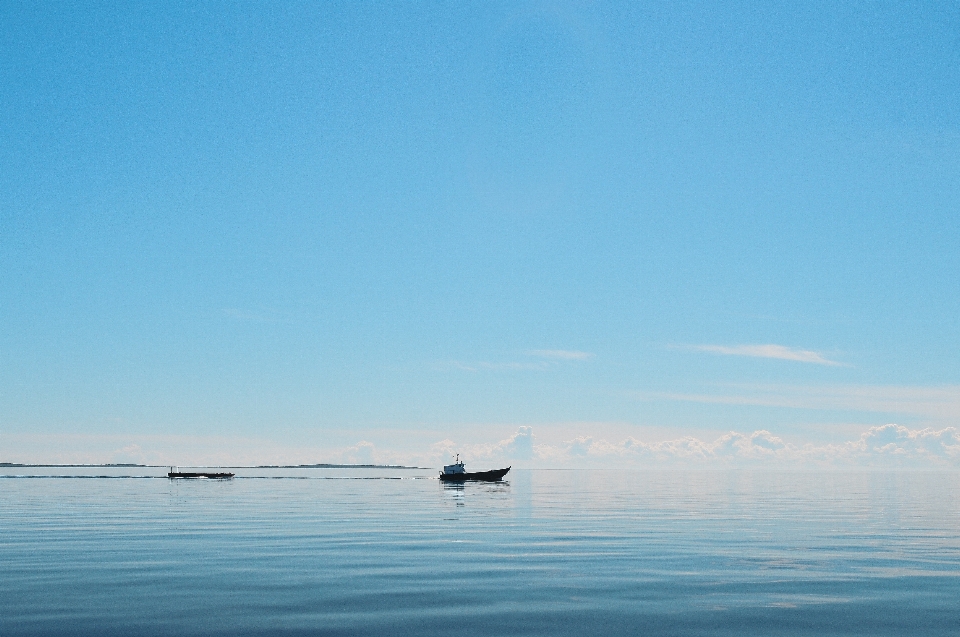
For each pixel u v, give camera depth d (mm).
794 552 41125
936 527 57188
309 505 86812
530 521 62438
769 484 196375
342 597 27875
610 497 110875
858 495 120250
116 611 25469
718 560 37812
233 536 49219
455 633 22859
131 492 127375
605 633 22875
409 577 32281
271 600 27328
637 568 35094
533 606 26453
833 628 23453
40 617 24594
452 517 67250
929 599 27766
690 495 119188
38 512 73938
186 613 25219
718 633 22875
